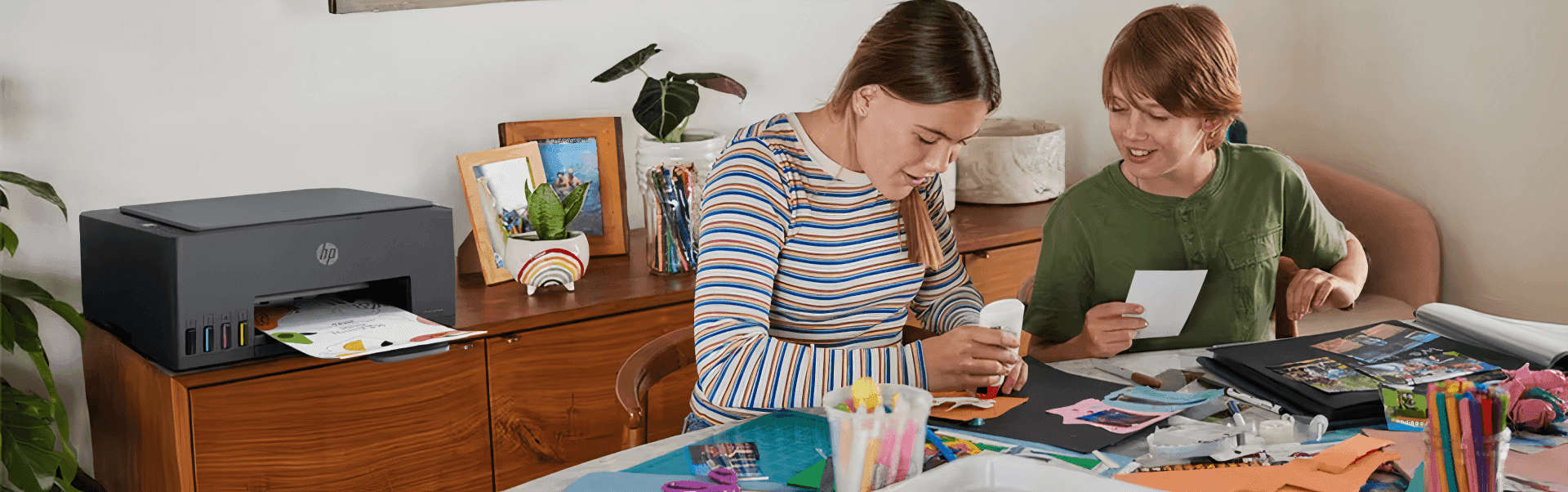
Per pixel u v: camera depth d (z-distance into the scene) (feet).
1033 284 6.14
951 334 4.02
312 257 5.52
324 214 5.65
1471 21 9.32
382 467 6.22
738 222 4.17
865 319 4.59
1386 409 3.75
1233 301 5.84
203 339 5.34
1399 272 9.22
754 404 3.91
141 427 5.96
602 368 6.95
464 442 6.50
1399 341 4.64
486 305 6.81
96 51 6.77
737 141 4.43
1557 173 8.79
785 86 9.16
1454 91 9.55
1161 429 3.76
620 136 7.90
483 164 7.35
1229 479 3.26
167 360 5.38
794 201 4.32
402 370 6.16
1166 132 5.45
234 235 5.29
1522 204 9.10
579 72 8.28
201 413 5.54
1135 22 5.48
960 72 3.97
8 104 6.58
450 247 6.00
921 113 4.01
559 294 7.05
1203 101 5.31
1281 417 3.86
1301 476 3.25
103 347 6.28
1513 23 8.95
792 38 9.12
